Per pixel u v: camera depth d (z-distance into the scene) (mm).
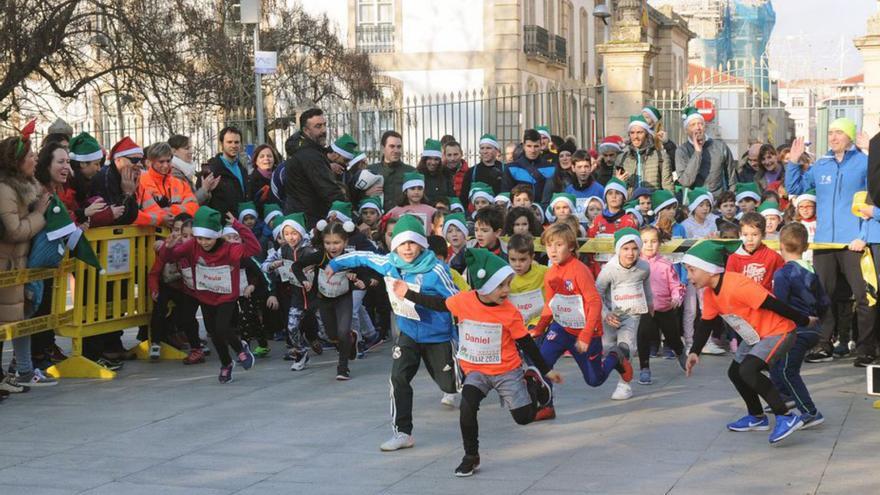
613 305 9352
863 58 15938
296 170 11633
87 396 9508
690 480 6531
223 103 25094
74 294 10383
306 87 28484
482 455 7289
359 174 12562
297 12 30109
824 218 10523
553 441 7625
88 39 23188
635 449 7336
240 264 10984
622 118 18266
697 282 7742
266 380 10125
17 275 9445
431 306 7246
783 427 7309
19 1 20750
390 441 7488
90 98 26016
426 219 11930
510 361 7051
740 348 7762
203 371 10656
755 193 12594
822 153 16922
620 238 9242
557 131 21469
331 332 10109
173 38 24188
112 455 7473
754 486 6379
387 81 35406
